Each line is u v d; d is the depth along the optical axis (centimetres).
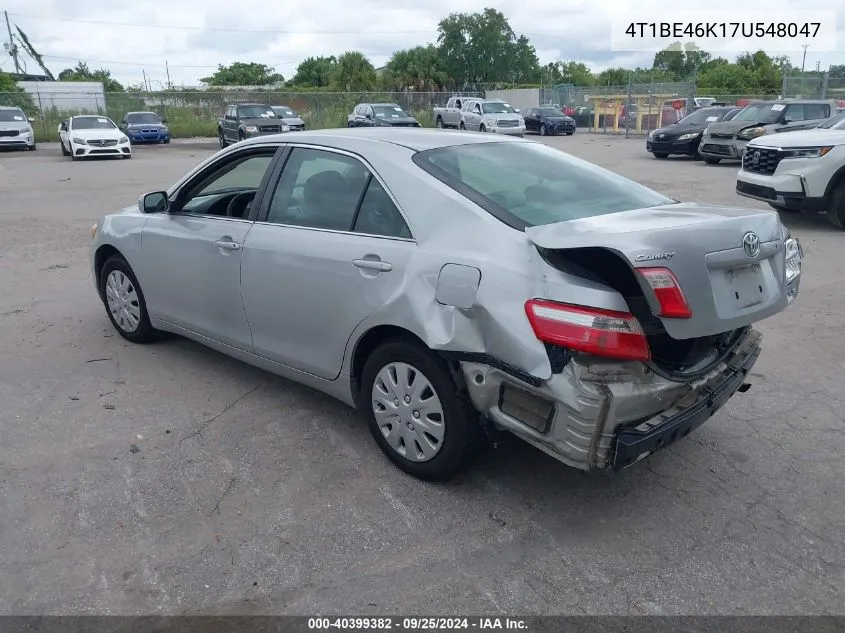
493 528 317
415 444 347
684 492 346
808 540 310
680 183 1518
